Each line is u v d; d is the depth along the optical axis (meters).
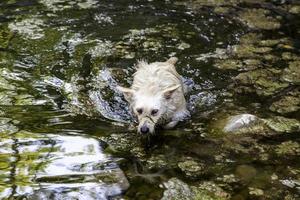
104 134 10.95
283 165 10.00
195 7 17.59
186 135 11.05
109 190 9.20
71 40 15.12
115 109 11.92
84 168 9.82
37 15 16.92
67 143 10.59
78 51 14.48
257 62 13.97
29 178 9.49
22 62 13.91
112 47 14.70
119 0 18.19
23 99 12.21
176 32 15.66
